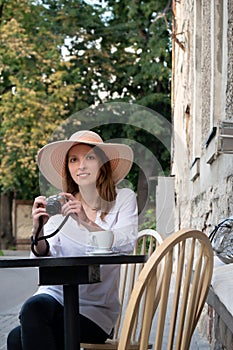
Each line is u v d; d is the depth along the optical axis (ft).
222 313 9.68
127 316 7.95
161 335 8.96
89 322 11.77
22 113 68.74
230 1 17.25
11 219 80.69
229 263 12.18
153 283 8.40
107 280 11.94
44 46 72.43
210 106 20.77
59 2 78.28
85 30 77.15
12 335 11.85
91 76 76.28
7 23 70.69
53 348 11.18
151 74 68.85
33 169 69.51
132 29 74.38
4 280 25.72
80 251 11.57
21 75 71.26
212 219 20.18
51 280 10.61
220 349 15.14
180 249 9.29
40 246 11.59
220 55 19.84
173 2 41.34
